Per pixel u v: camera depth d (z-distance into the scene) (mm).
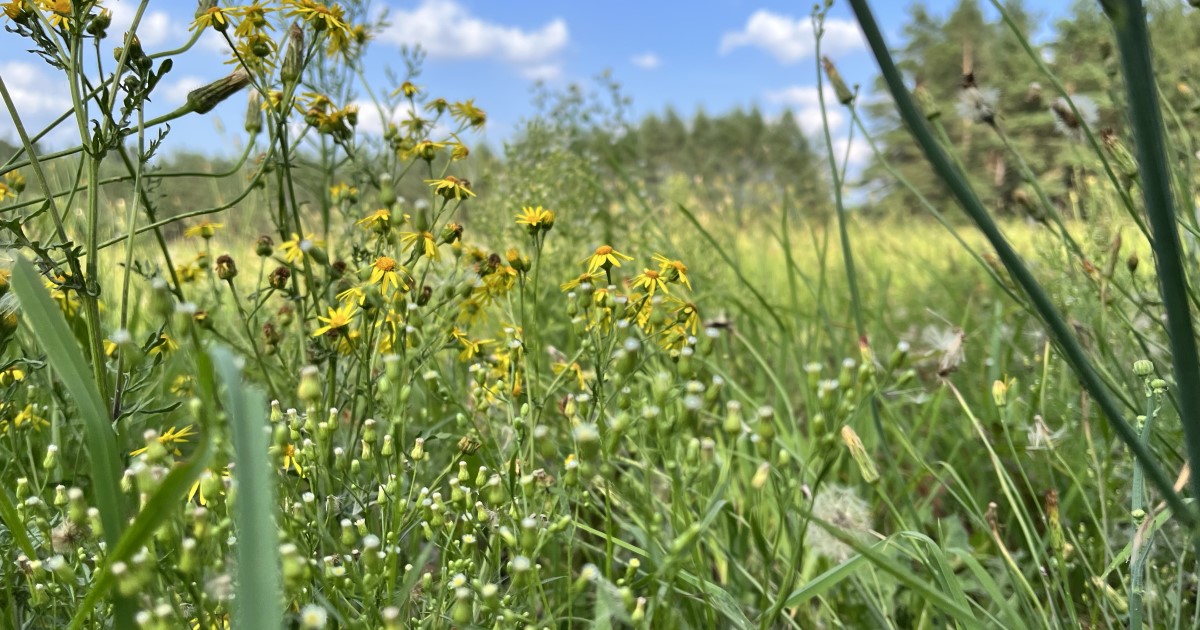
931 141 201
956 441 572
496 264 453
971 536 485
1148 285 520
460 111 568
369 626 282
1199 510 210
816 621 417
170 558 279
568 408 351
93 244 359
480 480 338
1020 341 632
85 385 250
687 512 308
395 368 330
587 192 850
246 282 641
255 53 429
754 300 909
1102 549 398
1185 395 201
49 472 349
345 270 479
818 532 372
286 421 365
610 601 307
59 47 349
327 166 542
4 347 359
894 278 1224
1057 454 386
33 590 287
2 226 353
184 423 462
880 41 191
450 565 309
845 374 301
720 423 532
